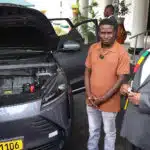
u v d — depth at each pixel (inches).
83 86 191.6
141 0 394.9
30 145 116.0
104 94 121.9
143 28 400.2
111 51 118.4
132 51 398.0
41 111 117.0
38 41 165.9
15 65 133.2
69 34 201.6
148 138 94.2
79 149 149.9
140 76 95.4
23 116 113.7
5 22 150.4
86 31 296.4
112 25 116.3
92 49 125.3
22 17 150.1
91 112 130.5
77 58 191.5
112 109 123.6
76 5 463.5
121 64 118.0
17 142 113.1
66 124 126.0
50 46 168.9
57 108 122.3
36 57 153.9
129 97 95.0
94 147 135.5
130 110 99.0
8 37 161.3
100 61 120.3
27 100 118.3
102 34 117.6
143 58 96.3
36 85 129.6
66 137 127.0
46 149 120.5
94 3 476.4
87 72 129.5
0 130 111.7
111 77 120.0
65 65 184.1
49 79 131.5
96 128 133.0
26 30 159.3
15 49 163.2
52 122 119.8
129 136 98.5
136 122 95.7
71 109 134.2
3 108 113.7
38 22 153.8
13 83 130.3
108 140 129.0
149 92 91.4
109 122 125.7
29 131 114.9
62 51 175.5
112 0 470.0
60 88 129.6
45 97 121.9
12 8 143.2
